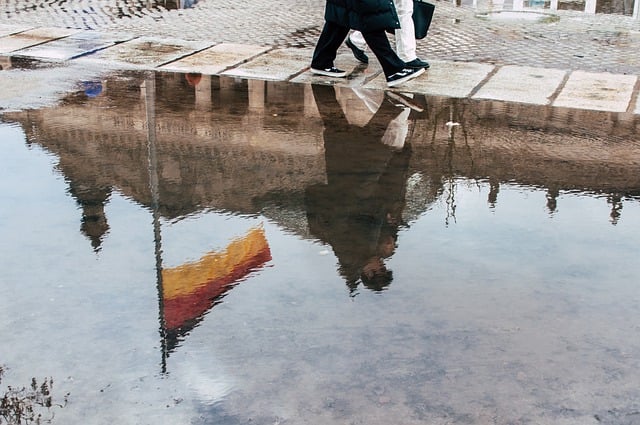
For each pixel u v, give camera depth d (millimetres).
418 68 9156
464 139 7074
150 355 3787
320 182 6031
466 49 10547
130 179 6078
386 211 5500
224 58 10094
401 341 3912
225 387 3549
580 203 5656
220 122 7574
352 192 5840
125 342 3893
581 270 4660
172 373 3646
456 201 5676
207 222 5309
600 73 9344
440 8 13523
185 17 12836
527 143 6965
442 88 8719
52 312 4160
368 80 9133
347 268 4660
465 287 4449
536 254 4859
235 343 3887
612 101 8250
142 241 5012
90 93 8523
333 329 4012
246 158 6570
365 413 3375
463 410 3400
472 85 8836
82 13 13094
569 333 4004
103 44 10781
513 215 5434
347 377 3621
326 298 4312
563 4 13977
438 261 4754
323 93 8602
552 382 3598
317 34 11617
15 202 5586
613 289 4449
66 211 5457
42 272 4586
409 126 7449
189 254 4832
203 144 6926
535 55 10234
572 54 10297
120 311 4172
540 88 8719
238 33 11609
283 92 8633
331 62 9266
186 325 4031
